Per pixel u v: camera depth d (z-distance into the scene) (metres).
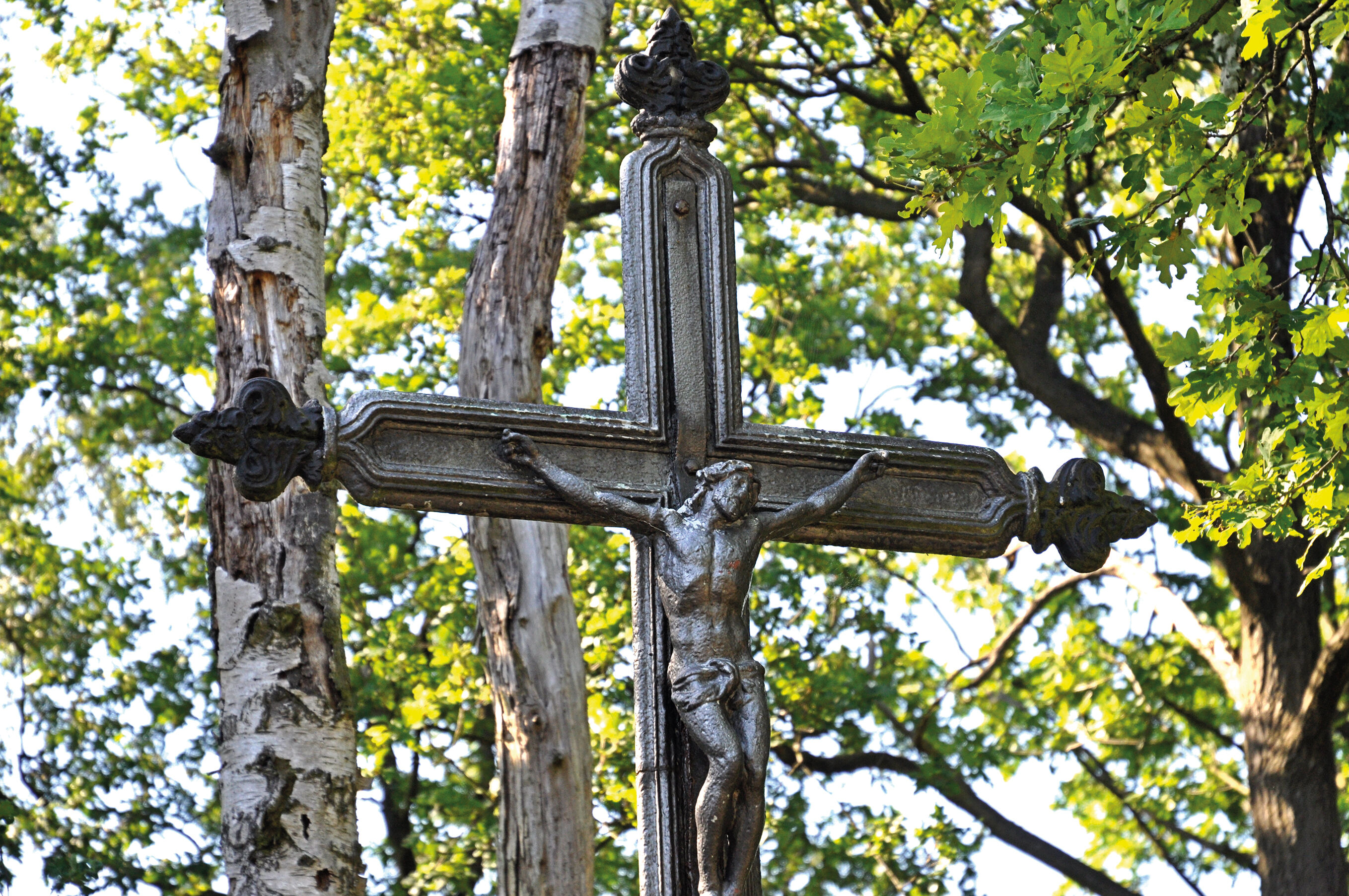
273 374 6.50
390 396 4.02
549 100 7.98
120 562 14.84
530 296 7.95
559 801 8.03
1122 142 9.59
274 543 6.30
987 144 5.35
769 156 14.31
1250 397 6.46
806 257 15.03
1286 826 11.77
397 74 13.60
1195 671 15.41
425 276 14.02
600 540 13.20
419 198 12.87
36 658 14.45
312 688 6.20
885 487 4.39
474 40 13.32
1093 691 15.54
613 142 12.98
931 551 4.45
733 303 4.34
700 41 13.06
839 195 14.05
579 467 4.14
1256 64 7.82
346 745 6.21
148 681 14.34
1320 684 11.58
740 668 3.95
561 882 7.94
